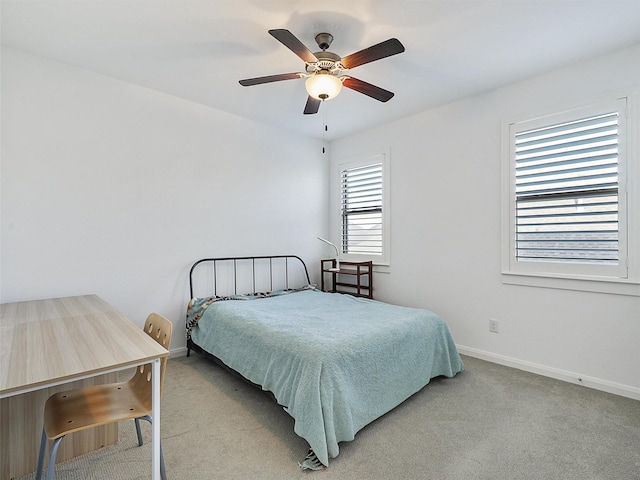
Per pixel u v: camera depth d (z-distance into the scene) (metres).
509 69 2.65
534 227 2.79
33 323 1.71
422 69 2.65
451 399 2.35
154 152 3.10
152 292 3.11
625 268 2.36
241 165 3.74
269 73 2.75
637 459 1.70
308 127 4.08
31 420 1.62
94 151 2.77
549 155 2.70
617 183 2.38
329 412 1.73
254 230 3.87
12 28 2.14
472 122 3.16
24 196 2.46
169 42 2.30
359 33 2.18
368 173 4.18
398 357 2.22
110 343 1.39
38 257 2.52
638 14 1.96
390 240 3.89
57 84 2.58
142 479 1.57
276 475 1.60
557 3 1.87
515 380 2.65
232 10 1.95
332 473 1.62
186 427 2.02
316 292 3.79
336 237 4.58
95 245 2.78
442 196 3.40
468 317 3.21
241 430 1.99
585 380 2.53
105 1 1.87
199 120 3.40
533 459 1.71
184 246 3.32
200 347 2.96
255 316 2.62
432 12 1.96
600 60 2.45
